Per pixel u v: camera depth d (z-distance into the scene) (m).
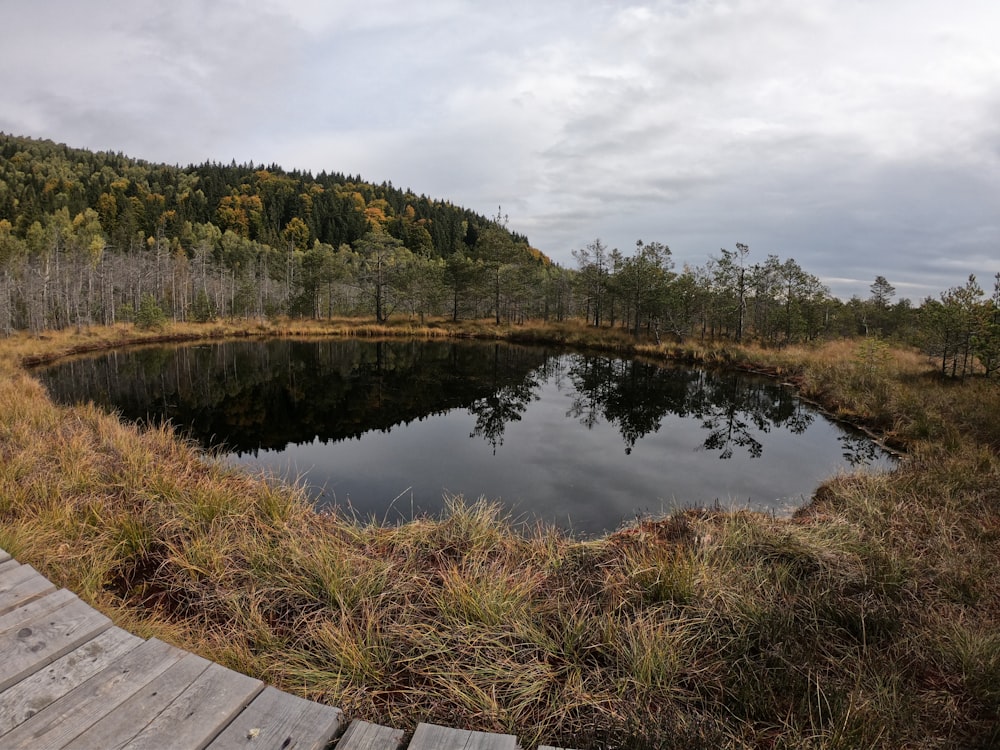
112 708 2.06
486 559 4.32
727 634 3.15
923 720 2.47
